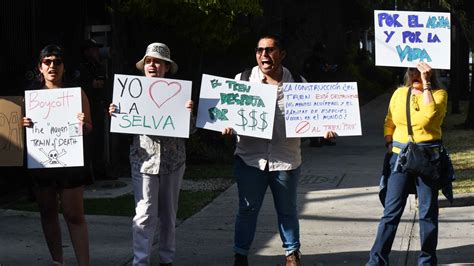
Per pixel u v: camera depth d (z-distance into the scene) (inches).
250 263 296.5
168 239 274.2
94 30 493.0
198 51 545.0
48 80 253.9
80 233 255.3
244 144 271.4
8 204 396.2
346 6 1208.2
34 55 434.9
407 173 263.0
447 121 824.3
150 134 260.7
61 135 248.4
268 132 263.9
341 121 267.6
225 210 391.2
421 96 262.1
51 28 455.5
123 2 477.7
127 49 536.7
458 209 388.8
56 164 248.4
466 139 657.6
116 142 503.5
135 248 264.1
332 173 506.0
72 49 468.1
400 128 265.7
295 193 274.5
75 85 259.9
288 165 269.4
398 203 264.7
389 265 291.3
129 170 500.7
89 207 387.5
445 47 264.7
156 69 266.4
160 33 544.1
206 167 520.1
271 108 263.9
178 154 268.7
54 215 259.8
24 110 251.1
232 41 508.7
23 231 341.1
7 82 415.5
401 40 266.4
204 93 266.1
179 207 394.0
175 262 298.0
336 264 293.1
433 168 258.5
